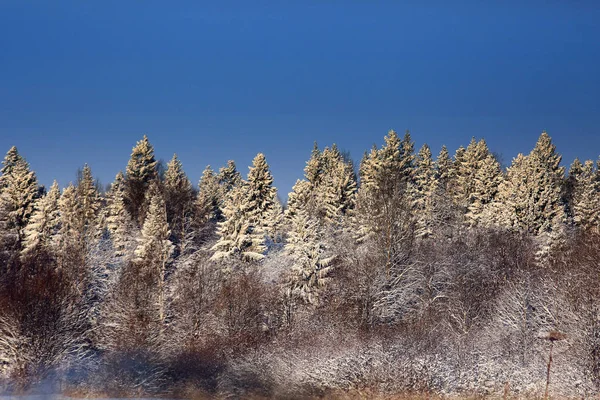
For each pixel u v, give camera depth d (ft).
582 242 136.36
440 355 96.58
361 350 99.71
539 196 193.36
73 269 147.13
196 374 105.29
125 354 112.06
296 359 103.81
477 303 122.31
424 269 141.08
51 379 102.94
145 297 134.92
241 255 152.76
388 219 143.74
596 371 80.43
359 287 130.62
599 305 92.89
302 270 134.21
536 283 117.50
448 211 211.82
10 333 107.65
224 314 129.29
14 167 217.56
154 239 152.15
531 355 95.71
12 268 149.38
